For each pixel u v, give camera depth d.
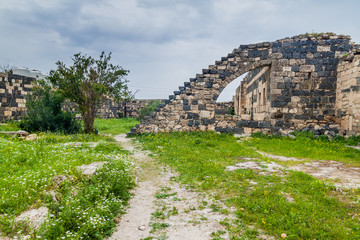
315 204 5.12
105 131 21.19
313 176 7.34
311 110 16.50
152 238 4.16
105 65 17.14
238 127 16.88
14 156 7.62
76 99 16.45
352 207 5.05
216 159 9.45
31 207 4.46
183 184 6.87
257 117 17.38
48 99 17.91
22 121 17.33
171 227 4.53
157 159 9.76
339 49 16.31
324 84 16.41
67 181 5.51
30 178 5.59
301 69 16.59
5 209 4.27
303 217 4.54
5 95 21.45
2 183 5.23
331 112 16.34
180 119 17.28
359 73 13.95
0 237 3.52
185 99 17.28
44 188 5.19
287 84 16.67
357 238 3.85
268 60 16.80
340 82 15.82
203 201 5.61
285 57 16.67
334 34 16.52
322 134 15.61
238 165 8.53
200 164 8.67
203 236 4.16
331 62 16.33
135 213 5.19
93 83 16.48
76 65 16.28
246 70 17.08
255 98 23.81
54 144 11.21
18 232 3.52
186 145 12.67
